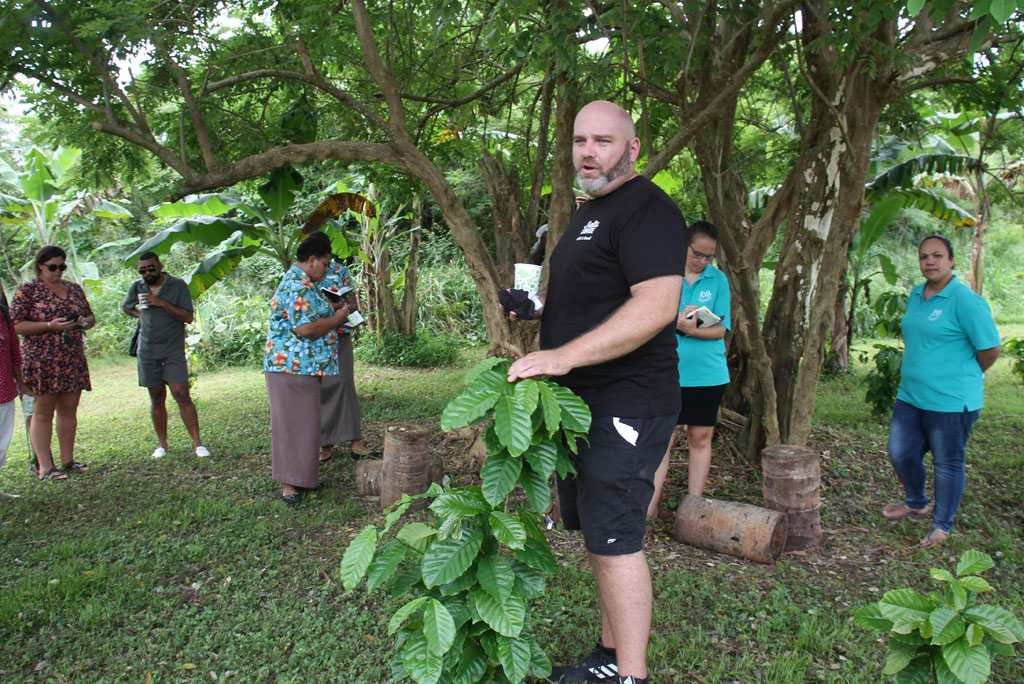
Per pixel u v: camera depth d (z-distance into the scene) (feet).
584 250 8.21
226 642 10.55
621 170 8.13
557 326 8.60
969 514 15.60
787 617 11.03
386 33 18.94
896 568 12.98
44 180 40.19
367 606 11.54
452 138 23.25
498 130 26.37
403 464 15.52
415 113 22.22
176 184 15.74
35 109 17.01
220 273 28.89
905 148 30.91
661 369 8.17
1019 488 17.33
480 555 6.79
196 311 38.99
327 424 19.61
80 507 16.57
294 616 11.24
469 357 41.06
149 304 19.36
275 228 30.76
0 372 16.25
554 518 15.12
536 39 13.96
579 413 6.77
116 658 10.14
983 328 13.24
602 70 14.49
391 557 6.60
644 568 8.04
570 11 13.47
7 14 13.39
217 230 26.99
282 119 20.89
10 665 9.98
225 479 18.60
